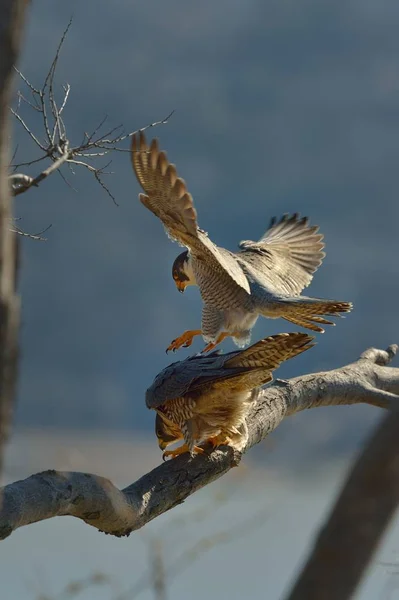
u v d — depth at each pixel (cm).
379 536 405
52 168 695
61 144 832
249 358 1068
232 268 1252
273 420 1119
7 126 428
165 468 976
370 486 406
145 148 974
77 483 799
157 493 934
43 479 782
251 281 1337
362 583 412
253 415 1112
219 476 1044
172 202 1093
